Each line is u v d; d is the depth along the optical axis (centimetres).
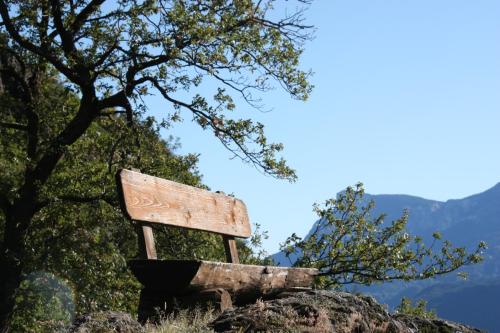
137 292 1584
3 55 1848
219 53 1670
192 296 564
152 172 1750
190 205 678
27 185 1636
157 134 1745
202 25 1642
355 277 1692
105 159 1780
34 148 1753
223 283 593
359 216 1744
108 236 1727
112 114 1797
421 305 1652
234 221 769
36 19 1627
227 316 514
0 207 1622
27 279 1537
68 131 1689
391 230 1716
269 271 671
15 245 1583
